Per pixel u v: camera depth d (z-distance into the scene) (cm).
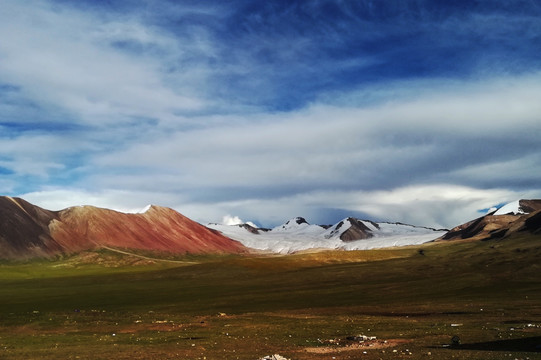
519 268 15138
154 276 18388
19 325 6850
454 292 11156
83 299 11481
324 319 7038
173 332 5838
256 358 3759
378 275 16488
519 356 3309
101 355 4197
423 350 3838
